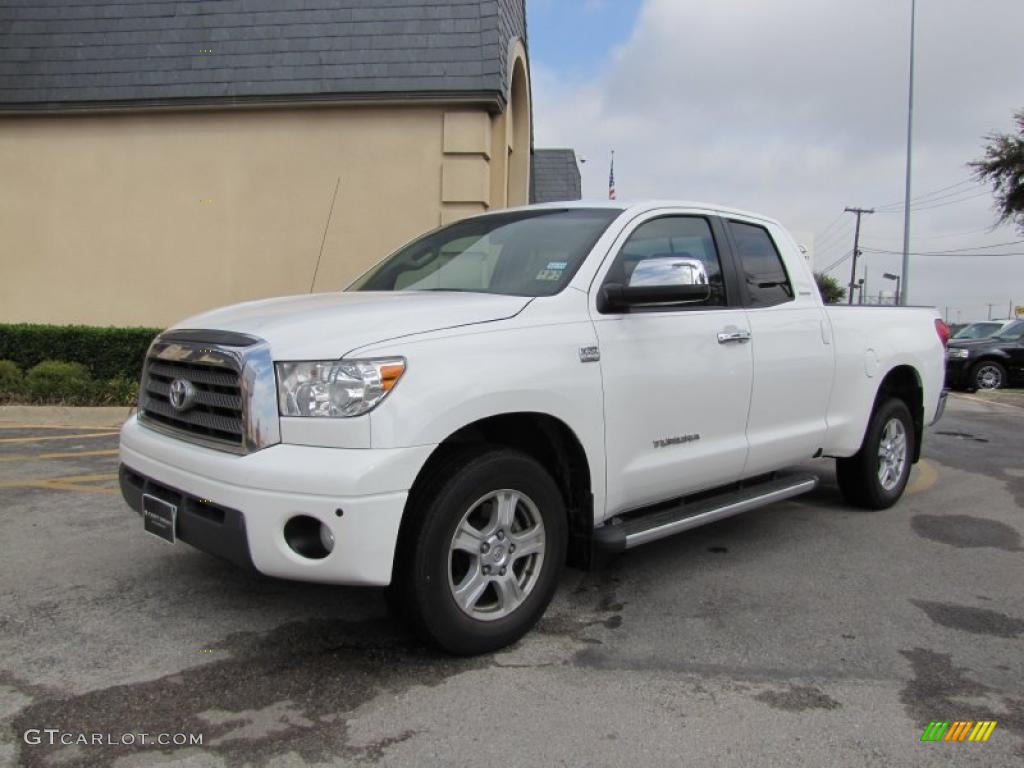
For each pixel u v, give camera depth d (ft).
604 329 12.07
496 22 35.35
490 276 13.03
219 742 8.70
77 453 23.63
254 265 37.06
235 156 36.81
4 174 37.91
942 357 20.72
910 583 14.30
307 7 36.29
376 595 12.91
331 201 36.45
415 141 35.83
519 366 10.77
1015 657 11.36
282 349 9.86
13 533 15.78
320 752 8.58
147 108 36.24
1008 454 27.86
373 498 9.34
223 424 10.27
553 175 73.77
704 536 17.06
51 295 38.22
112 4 37.19
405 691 9.92
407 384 9.71
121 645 10.97
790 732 9.23
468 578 10.66
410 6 35.94
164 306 37.76
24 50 36.99
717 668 10.80
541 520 11.33
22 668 10.26
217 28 36.42
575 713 9.52
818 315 16.55
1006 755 8.87
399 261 15.23
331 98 35.22
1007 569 15.15
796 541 16.78
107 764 8.25
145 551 14.79
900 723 9.49
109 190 37.58
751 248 15.75
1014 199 68.80
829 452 17.22
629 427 12.38
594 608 12.84
